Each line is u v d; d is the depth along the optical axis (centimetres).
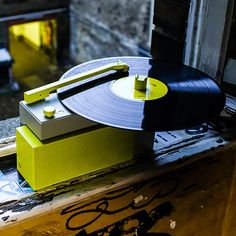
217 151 104
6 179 92
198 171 104
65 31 531
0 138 107
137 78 91
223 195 113
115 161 96
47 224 88
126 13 427
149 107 87
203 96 92
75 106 86
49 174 88
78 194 89
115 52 463
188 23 115
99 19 475
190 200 107
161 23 121
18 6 496
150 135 98
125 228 100
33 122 85
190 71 101
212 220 116
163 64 103
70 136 87
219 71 115
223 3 109
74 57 542
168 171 98
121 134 93
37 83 478
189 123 85
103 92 90
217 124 110
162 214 104
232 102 115
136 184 95
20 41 564
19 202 87
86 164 92
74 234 93
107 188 92
